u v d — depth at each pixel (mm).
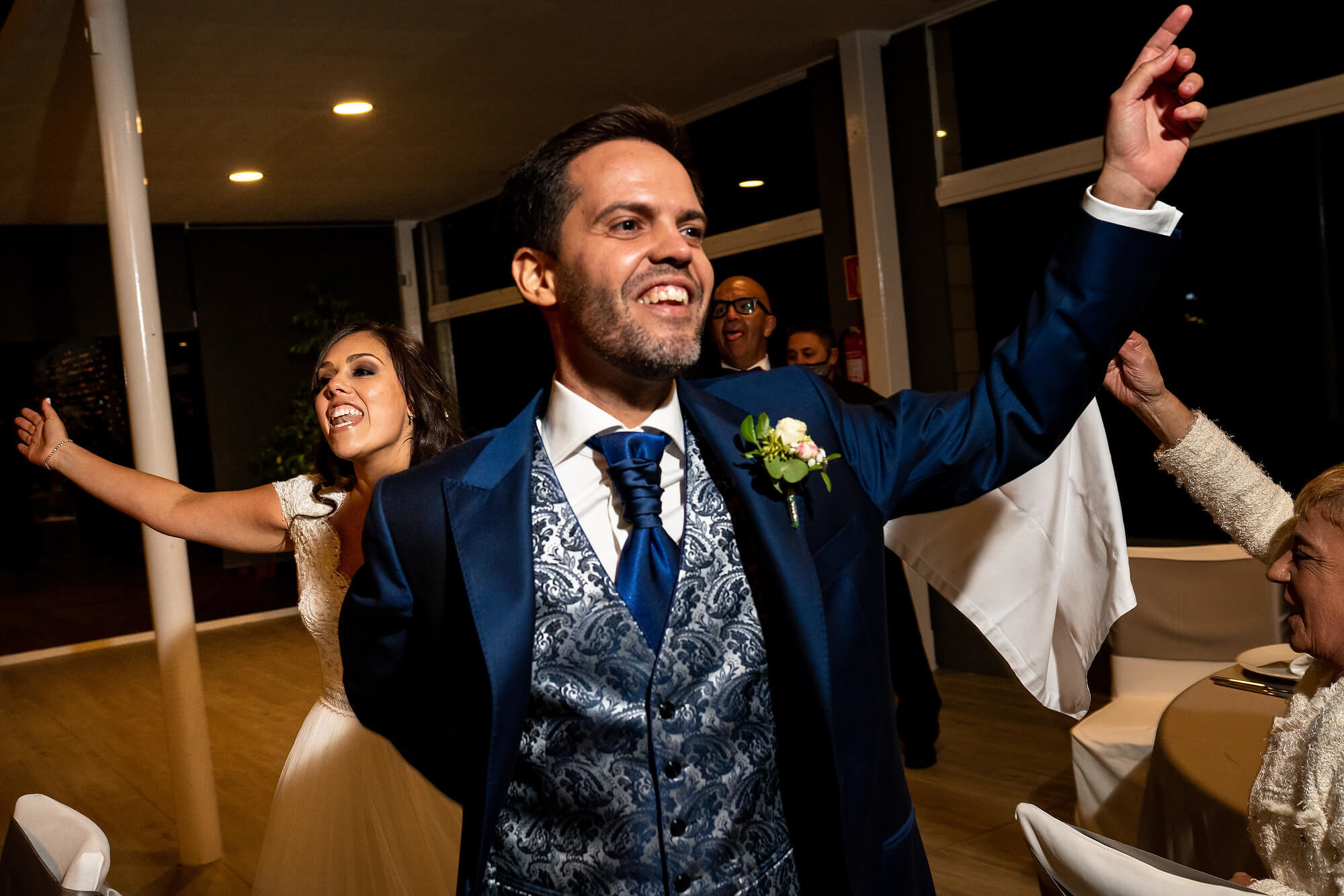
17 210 7223
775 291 6059
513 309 8305
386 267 9086
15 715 5852
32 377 8227
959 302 5082
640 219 1099
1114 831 2551
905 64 5094
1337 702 1339
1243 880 1433
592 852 1133
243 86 5031
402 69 5004
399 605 1188
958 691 4832
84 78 4715
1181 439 1869
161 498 2459
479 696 1109
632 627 1152
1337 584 1402
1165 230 1056
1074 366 1084
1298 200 3990
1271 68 3939
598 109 6012
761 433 1122
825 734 1082
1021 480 1689
